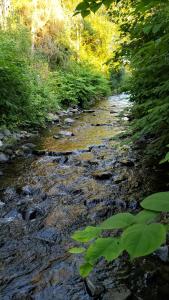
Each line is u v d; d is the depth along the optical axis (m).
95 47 21.88
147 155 5.32
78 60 18.06
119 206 3.94
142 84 4.42
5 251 3.04
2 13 11.71
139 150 6.18
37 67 11.94
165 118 3.18
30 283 2.56
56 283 2.55
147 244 0.49
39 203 4.12
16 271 2.73
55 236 3.31
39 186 4.70
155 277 2.51
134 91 5.11
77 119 11.05
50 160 6.01
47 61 14.07
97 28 21.58
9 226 3.53
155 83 4.02
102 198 4.20
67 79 14.59
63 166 5.64
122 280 2.52
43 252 3.01
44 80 11.73
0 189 4.57
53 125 9.81
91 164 5.68
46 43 14.39
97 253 0.59
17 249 3.08
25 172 5.33
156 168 5.08
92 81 18.16
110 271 2.64
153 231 0.51
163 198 0.63
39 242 3.20
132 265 2.69
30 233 3.38
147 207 0.61
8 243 3.19
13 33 10.91
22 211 3.89
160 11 2.33
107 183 4.73
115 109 14.04
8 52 8.08
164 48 2.09
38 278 2.62
